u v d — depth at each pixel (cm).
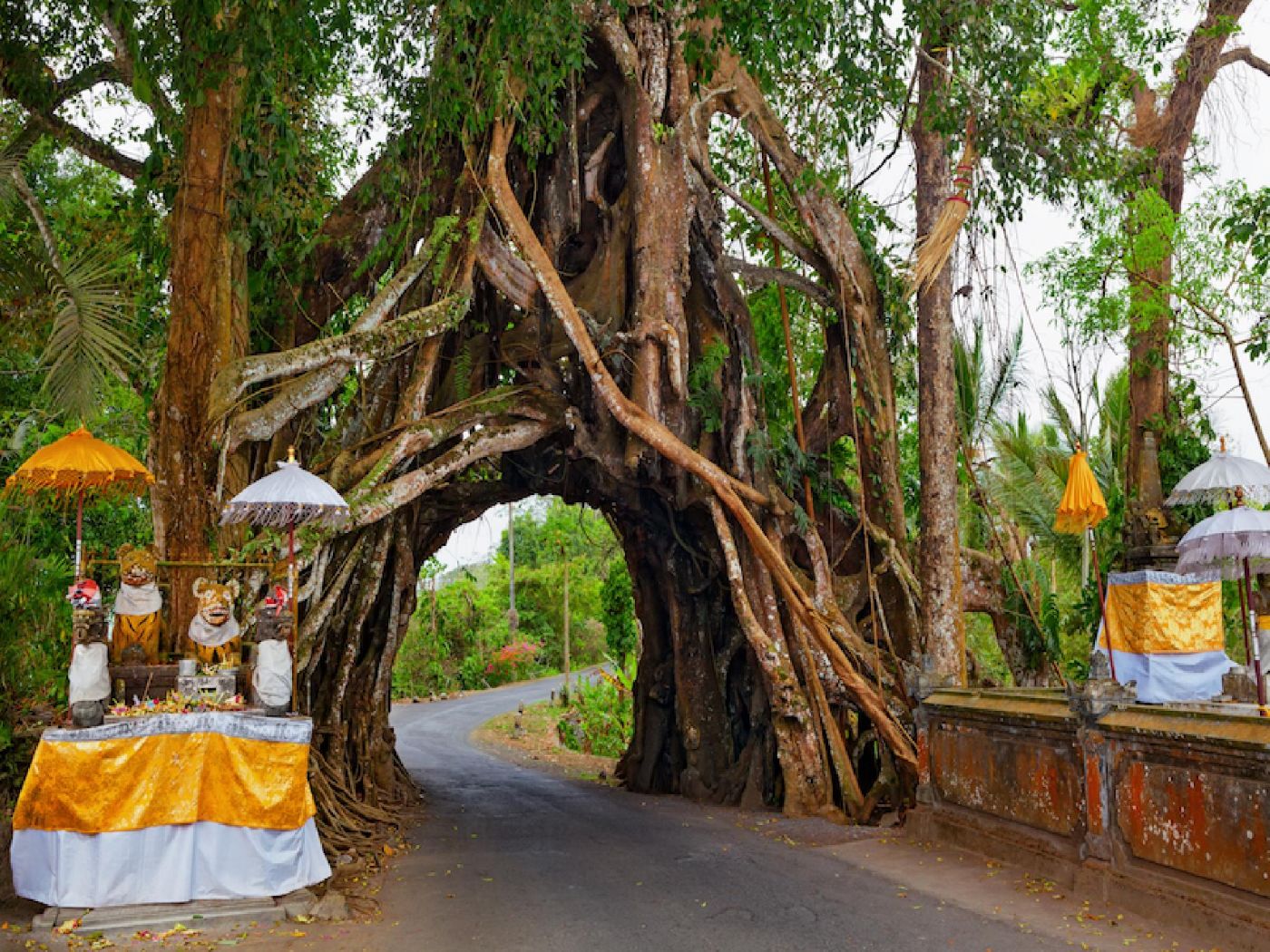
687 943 655
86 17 1188
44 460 783
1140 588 868
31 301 1133
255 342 1310
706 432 1362
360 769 1268
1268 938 579
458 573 5581
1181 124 1642
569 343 1350
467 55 1152
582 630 5478
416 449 1198
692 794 1473
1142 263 1414
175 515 988
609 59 1367
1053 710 805
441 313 1209
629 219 1343
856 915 721
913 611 1360
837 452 1589
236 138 1095
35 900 665
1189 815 650
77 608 696
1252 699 1082
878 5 1141
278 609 781
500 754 2212
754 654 1400
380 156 1372
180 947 624
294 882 709
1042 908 716
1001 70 1234
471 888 819
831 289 1470
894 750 1216
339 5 1058
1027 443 2306
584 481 1568
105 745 668
